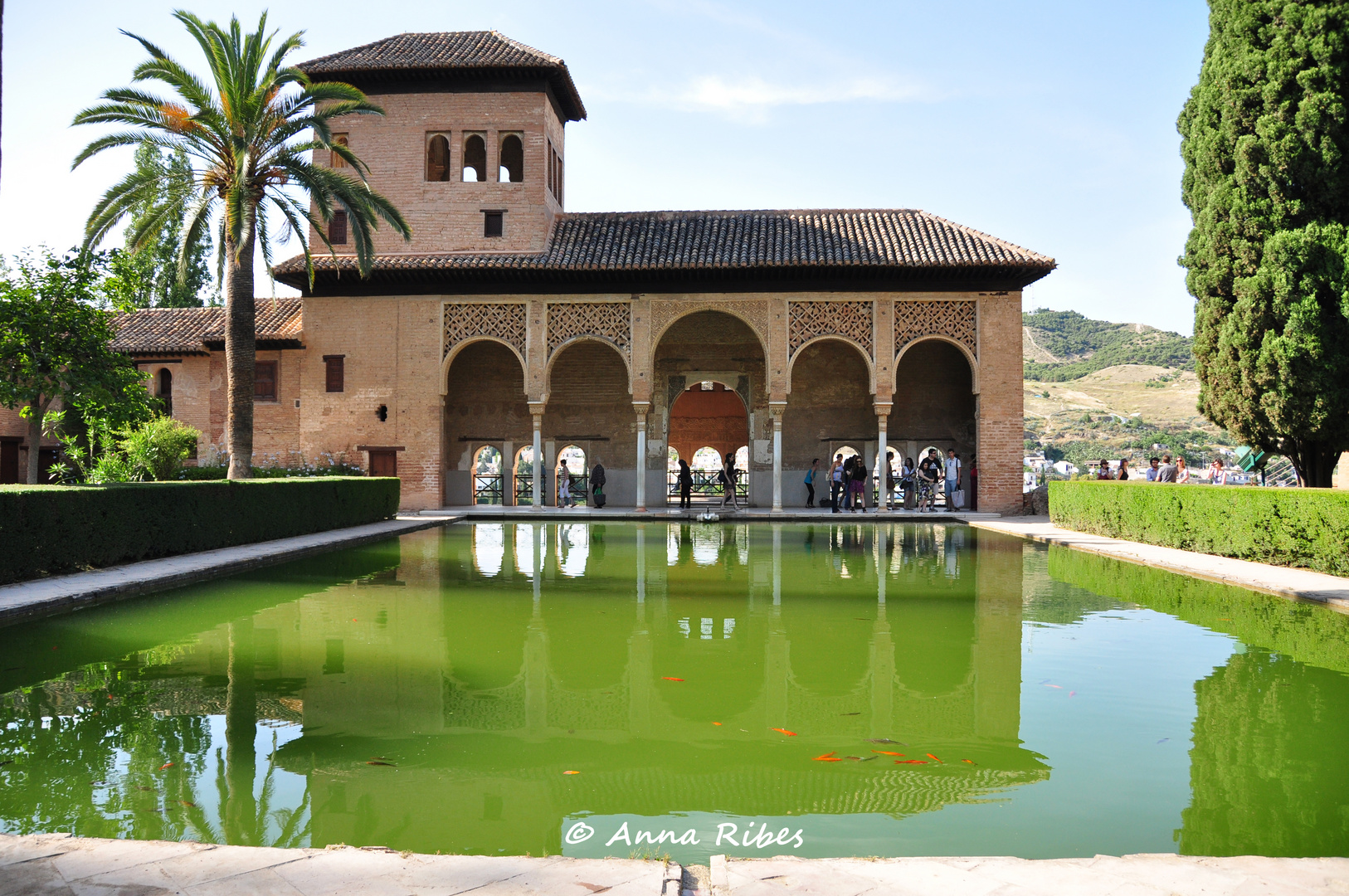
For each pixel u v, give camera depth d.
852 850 3.07
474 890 2.51
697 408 28.94
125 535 10.02
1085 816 3.35
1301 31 14.01
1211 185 15.34
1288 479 23.17
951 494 21.62
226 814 3.36
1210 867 2.69
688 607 7.95
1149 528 13.40
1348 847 3.05
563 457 25.34
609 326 21.30
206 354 22.95
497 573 10.26
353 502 16.28
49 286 13.95
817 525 18.31
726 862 2.73
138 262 26.89
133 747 4.16
